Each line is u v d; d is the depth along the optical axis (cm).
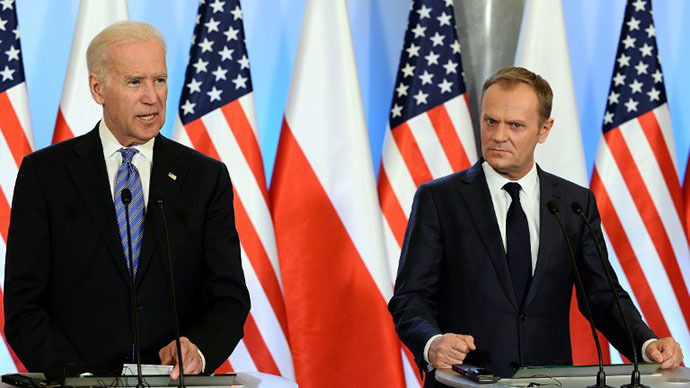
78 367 267
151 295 300
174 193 308
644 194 492
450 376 289
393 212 477
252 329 452
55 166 306
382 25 525
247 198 456
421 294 340
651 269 489
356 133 466
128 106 296
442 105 484
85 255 299
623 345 329
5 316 296
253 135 464
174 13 504
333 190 466
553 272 338
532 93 332
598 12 546
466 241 340
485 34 516
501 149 332
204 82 464
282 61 516
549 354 334
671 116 547
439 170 481
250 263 452
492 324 332
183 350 273
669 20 550
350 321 462
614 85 505
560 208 346
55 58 495
